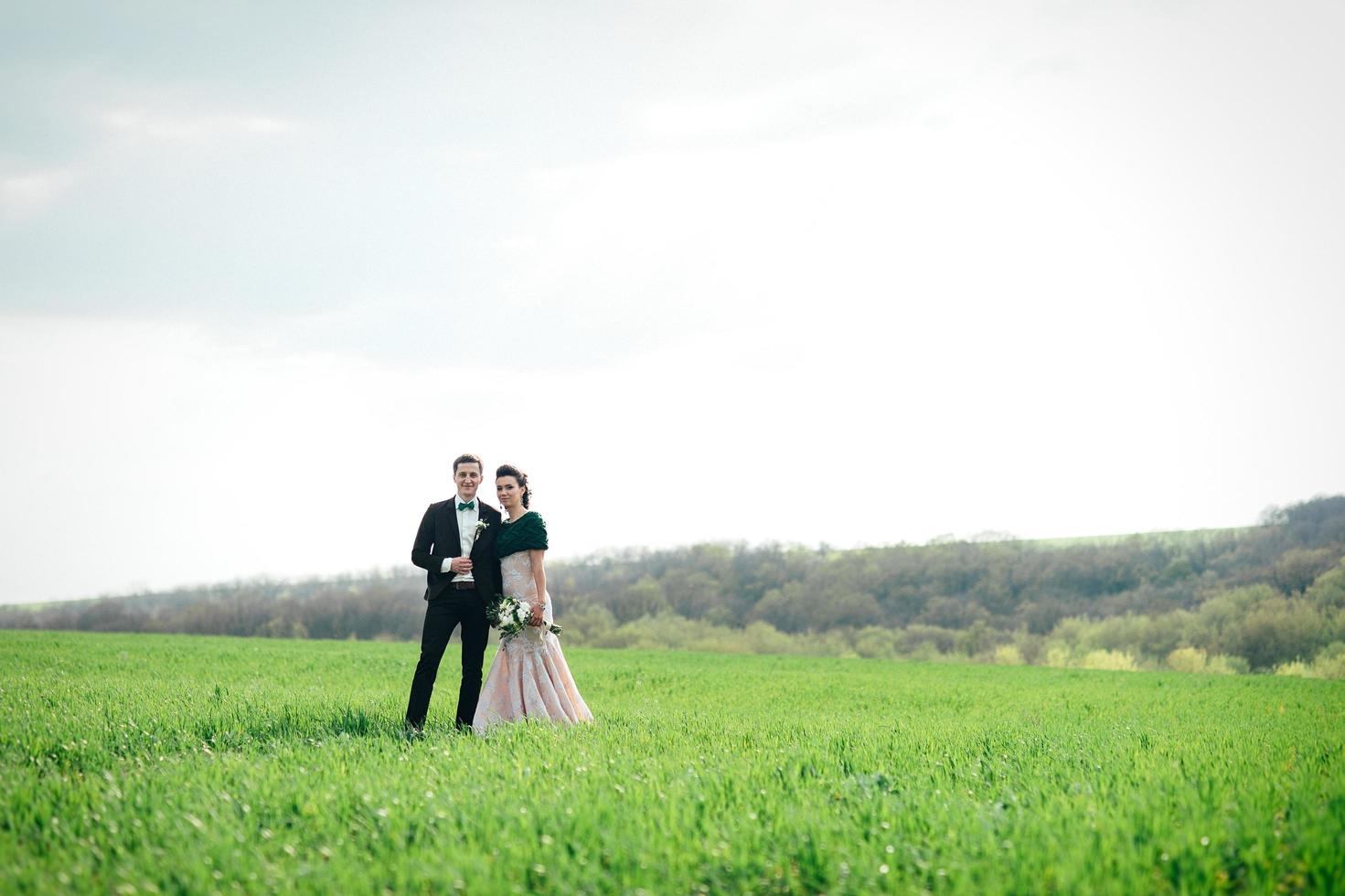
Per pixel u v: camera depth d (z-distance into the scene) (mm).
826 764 8516
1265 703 17859
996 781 8070
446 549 11516
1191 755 9359
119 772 7922
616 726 11586
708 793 6938
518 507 11766
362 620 68875
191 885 5207
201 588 72688
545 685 11562
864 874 5344
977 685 23250
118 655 25188
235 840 5906
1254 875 5328
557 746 8984
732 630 70312
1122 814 6441
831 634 68312
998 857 5559
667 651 41719
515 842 5770
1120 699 18828
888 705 17328
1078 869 5246
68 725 10047
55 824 6191
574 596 74875
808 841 5828
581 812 6281
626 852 5574
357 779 7395
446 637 11602
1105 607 66688
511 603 11375
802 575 73562
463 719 11586
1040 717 14984
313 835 6098
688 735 10938
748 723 12578
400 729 10945
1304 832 5859
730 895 5254
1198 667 53875
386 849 5762
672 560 77000
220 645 36469
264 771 7727
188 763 8289
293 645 39094
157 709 11883
